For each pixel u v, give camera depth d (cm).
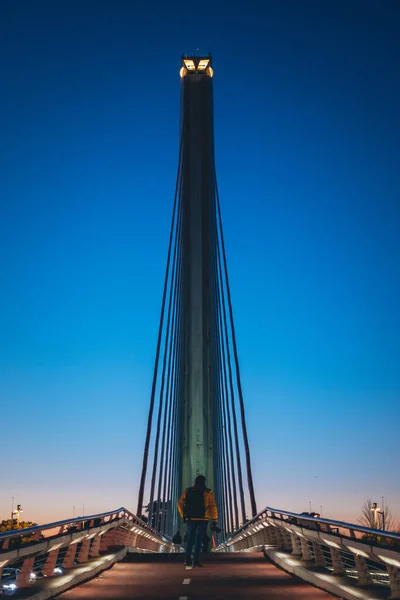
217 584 1388
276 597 1184
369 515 6769
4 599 995
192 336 8294
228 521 7188
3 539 964
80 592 1251
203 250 8662
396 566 894
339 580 1252
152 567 1770
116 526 2056
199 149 9094
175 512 7638
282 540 2088
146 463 7488
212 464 7775
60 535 1312
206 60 9694
